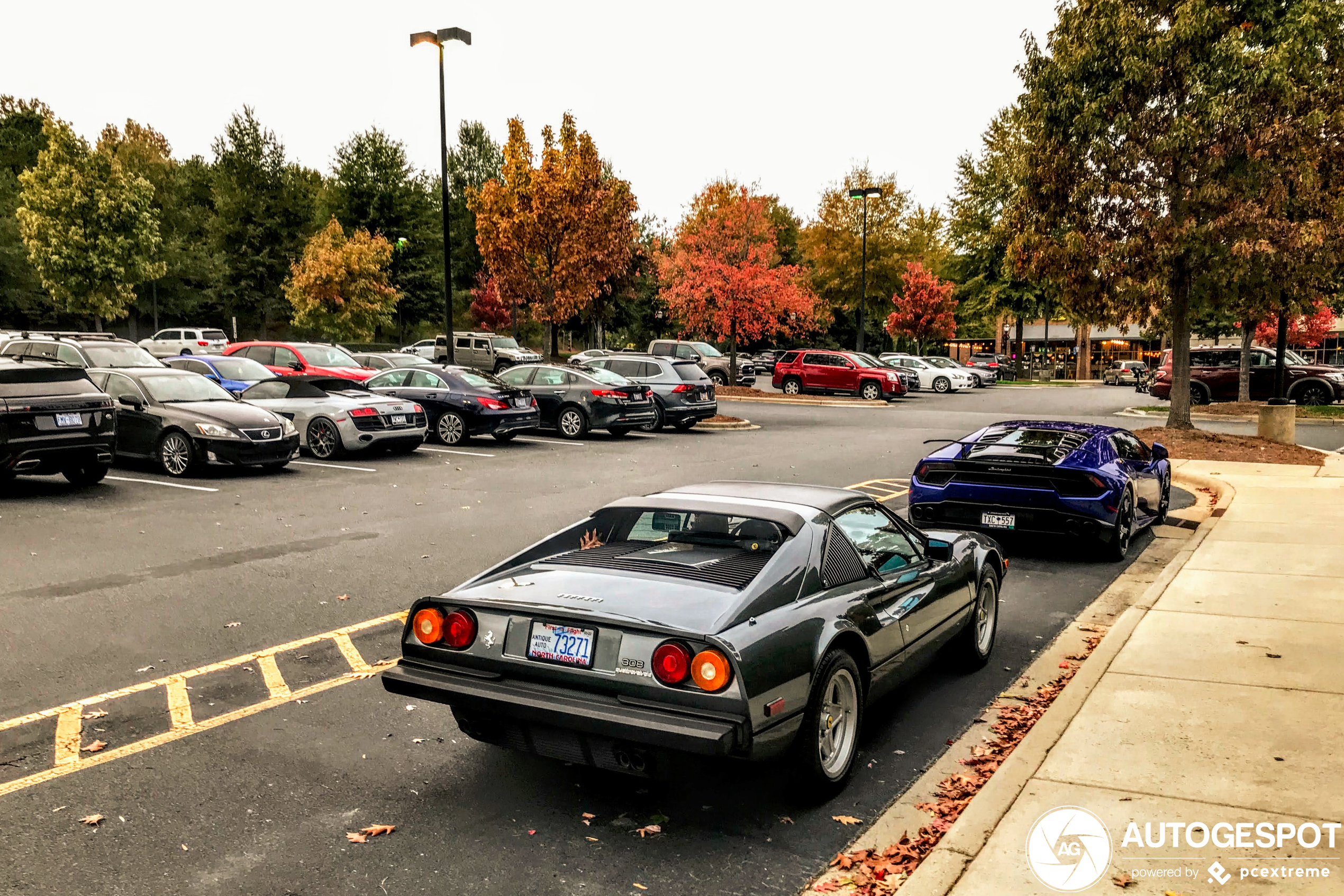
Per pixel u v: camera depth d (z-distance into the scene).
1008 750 4.81
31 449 11.34
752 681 3.60
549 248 28.19
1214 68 17.23
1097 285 19.14
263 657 6.13
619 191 28.67
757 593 3.98
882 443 19.77
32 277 47.44
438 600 4.17
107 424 12.28
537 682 3.89
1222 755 4.41
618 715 3.65
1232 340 58.12
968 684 5.93
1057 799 4.01
